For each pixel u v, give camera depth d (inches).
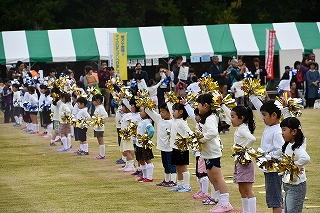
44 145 790.5
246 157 369.4
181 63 1038.4
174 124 478.6
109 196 477.7
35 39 1222.3
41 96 871.7
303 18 1793.8
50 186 525.0
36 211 432.5
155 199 462.9
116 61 1135.0
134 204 446.9
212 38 1270.9
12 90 1078.4
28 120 937.5
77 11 1606.8
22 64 1107.9
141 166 540.1
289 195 342.3
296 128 337.7
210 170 417.7
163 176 559.8
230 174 552.4
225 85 1088.8
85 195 483.5
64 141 733.3
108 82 625.6
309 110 1095.6
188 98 468.1
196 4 1707.7
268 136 364.8
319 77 1133.1
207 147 416.2
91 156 692.1
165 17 1749.5
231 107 420.2
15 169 615.8
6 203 460.8
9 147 780.0
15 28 1565.0
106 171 594.9
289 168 333.7
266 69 1205.7
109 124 995.9
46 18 1552.7
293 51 1279.5
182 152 481.4
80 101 692.1
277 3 1701.5
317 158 621.9
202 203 444.8
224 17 1724.9
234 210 418.0
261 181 515.8
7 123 1080.2
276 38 1293.1
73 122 687.7
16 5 1573.6
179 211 422.9
